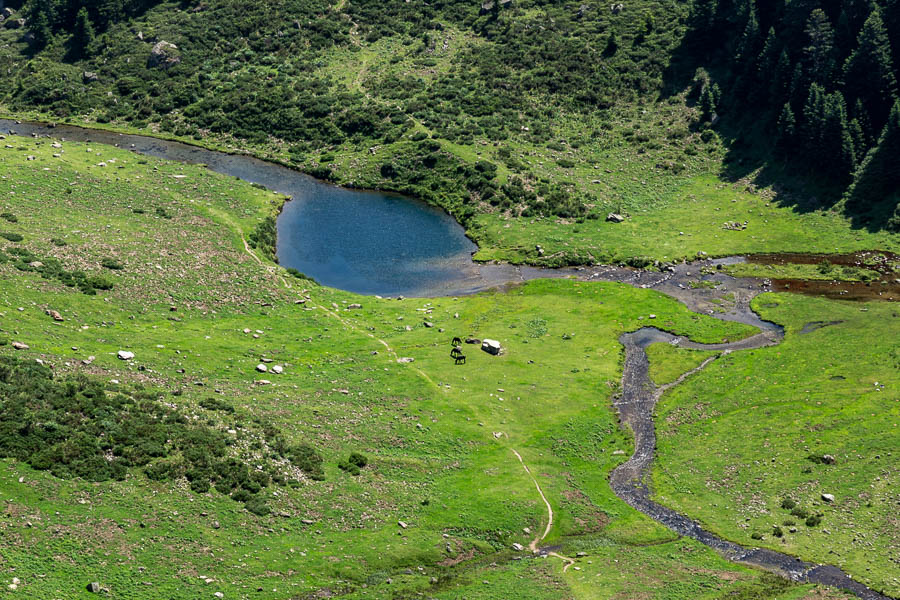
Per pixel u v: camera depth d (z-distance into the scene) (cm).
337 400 8106
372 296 10875
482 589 5831
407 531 6469
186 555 5662
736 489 7288
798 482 7256
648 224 12938
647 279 11475
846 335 9681
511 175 13838
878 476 7181
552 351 9606
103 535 5616
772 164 13950
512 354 9456
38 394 6650
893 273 11306
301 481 6744
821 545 6506
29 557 5241
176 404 7275
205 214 12238
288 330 9562
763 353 9444
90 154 14012
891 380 8606
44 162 12988
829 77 13588
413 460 7362
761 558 6450
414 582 5891
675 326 10188
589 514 6981
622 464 7762
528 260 12025
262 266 11038
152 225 11438
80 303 8894
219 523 6038
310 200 13800
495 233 12688
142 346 8375
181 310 9462
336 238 12581
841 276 11300
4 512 5522
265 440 7100
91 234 10619
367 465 7188
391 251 12281
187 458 6531
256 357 8756
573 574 6097
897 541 6450
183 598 5275
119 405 6925
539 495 7094
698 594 5816
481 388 8662
